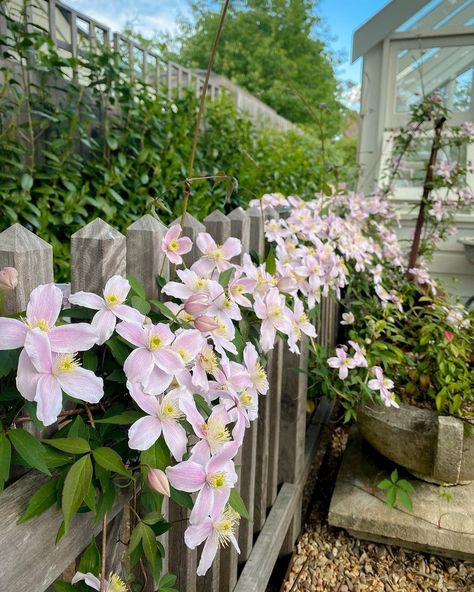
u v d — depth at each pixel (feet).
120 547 2.53
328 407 7.83
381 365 5.92
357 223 7.60
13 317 1.71
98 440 1.97
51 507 1.88
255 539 4.68
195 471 1.93
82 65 8.10
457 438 4.79
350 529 5.45
